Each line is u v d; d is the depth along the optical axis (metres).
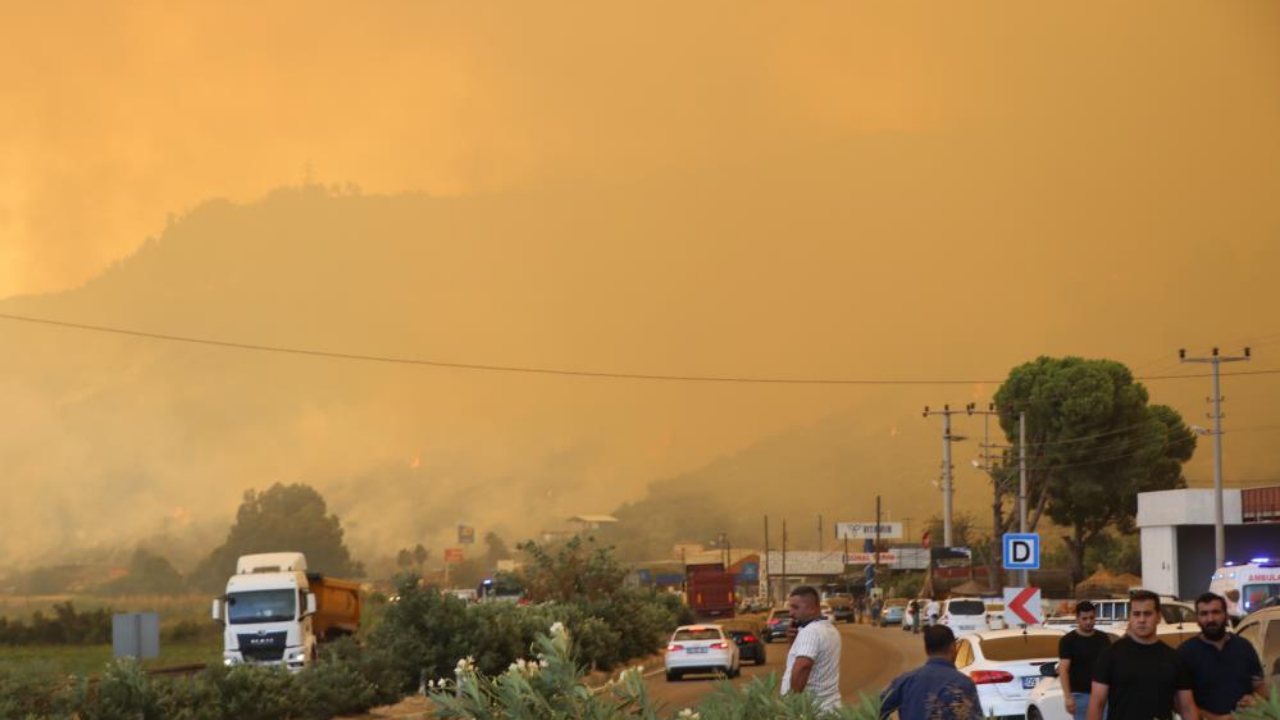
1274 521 120.56
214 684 46.12
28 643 126.88
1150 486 174.75
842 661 81.75
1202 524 128.75
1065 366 176.25
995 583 154.75
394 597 64.06
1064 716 28.34
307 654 76.50
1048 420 175.88
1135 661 18.77
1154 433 173.12
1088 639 24.48
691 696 57.06
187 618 168.25
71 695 40.88
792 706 13.18
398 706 55.69
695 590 152.12
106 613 134.12
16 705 39.62
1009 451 177.38
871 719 12.78
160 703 42.28
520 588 96.19
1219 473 102.12
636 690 13.33
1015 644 32.41
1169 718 18.62
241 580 76.44
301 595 77.19
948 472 161.62
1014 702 30.95
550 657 12.96
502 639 63.41
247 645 75.19
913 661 80.44
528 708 12.60
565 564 95.06
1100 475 174.38
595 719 12.65
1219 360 102.38
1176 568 130.25
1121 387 174.38
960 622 92.50
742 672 77.38
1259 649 23.06
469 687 12.91
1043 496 175.75
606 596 92.00
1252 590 60.47
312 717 49.78
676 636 71.25
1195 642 19.59
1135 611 18.83
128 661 42.72
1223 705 19.27
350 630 97.06
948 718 16.33
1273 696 13.12
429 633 61.25
